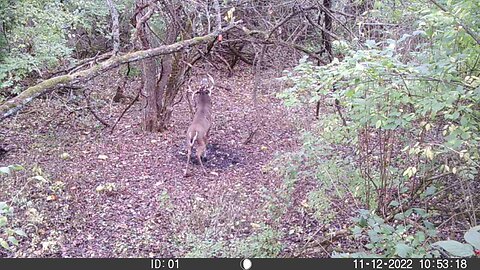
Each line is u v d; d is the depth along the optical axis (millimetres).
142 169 7250
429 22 3617
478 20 3473
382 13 5164
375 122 3576
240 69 13133
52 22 8438
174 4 7633
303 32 7793
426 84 3486
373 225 3205
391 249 3068
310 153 5055
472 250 1840
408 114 3592
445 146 3473
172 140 8477
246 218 5539
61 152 7750
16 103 3412
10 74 7602
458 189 4609
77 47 11398
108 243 5191
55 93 9609
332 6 7215
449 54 3613
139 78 11242
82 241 5230
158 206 6059
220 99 10828
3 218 3105
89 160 7496
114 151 7918
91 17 10484
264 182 6648
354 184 4914
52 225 5527
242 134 8727
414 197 4590
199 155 7180
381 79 3434
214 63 11242
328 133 5000
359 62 3475
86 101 9477
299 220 5367
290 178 5367
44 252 4953
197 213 5688
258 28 8016
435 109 3195
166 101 8805
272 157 7570
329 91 3951
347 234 4621
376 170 5031
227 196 6207
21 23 8062
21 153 7613
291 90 4145
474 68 3648
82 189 6477
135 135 8656
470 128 3467
